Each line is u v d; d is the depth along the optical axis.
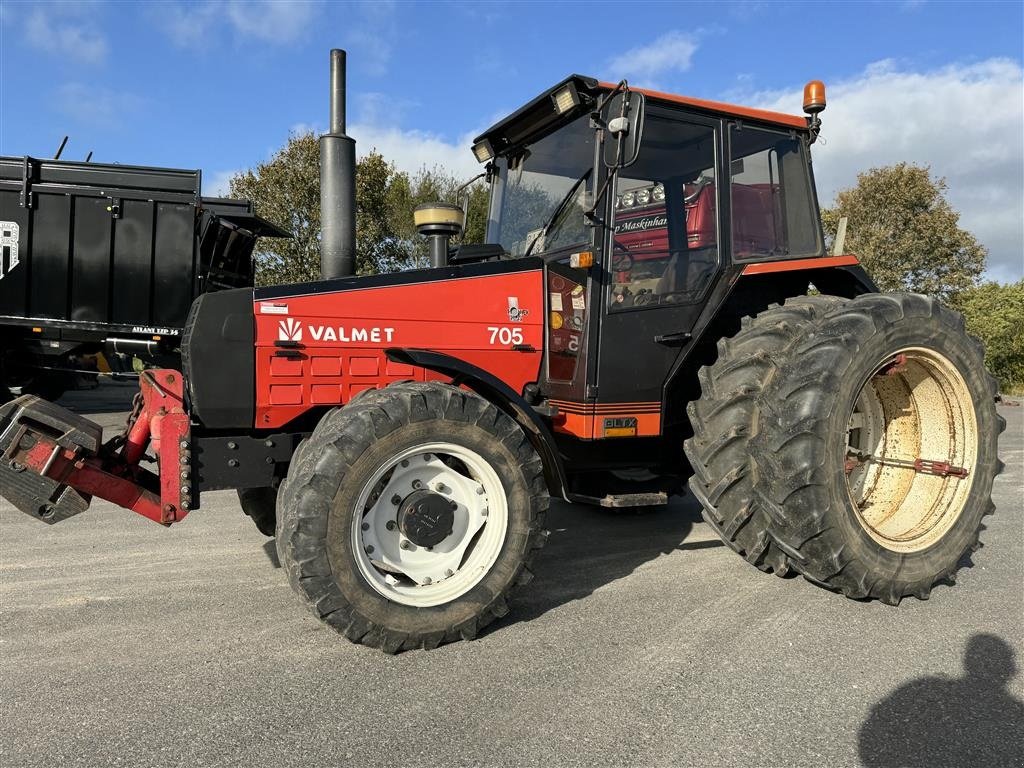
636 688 2.41
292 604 3.21
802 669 2.55
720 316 3.84
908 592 3.17
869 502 3.59
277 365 3.01
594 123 3.39
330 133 3.64
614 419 3.56
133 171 7.91
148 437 2.97
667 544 4.22
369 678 2.48
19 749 2.04
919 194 20.98
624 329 3.55
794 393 2.99
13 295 7.73
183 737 2.11
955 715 2.25
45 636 2.85
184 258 8.12
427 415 2.67
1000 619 3.02
